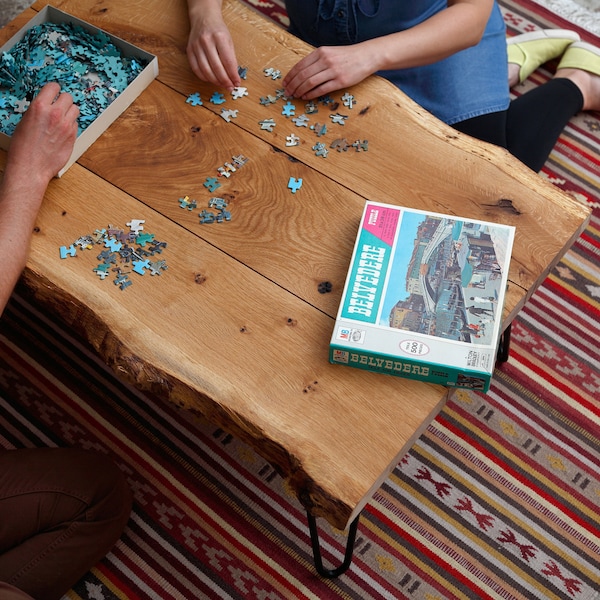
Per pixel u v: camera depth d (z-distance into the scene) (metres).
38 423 1.88
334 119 1.57
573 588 1.72
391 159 1.52
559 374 1.96
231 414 1.26
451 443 1.87
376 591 1.71
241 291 1.37
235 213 1.46
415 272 1.34
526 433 1.89
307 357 1.31
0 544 1.51
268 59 1.64
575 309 2.05
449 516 1.79
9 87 1.57
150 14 1.70
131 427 1.88
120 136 1.54
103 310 1.35
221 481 1.82
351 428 1.25
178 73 1.62
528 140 2.02
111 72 1.59
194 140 1.54
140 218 1.45
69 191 1.47
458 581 1.72
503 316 1.36
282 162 1.51
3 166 1.50
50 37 1.62
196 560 1.74
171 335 1.33
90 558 1.59
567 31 2.42
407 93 1.94
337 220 1.45
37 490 1.50
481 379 1.25
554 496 1.82
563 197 1.48
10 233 1.36
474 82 1.93
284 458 1.25
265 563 1.74
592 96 2.32
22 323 1.99
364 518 1.78
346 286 1.33
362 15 1.79
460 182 1.50
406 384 1.29
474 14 1.72
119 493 1.62
